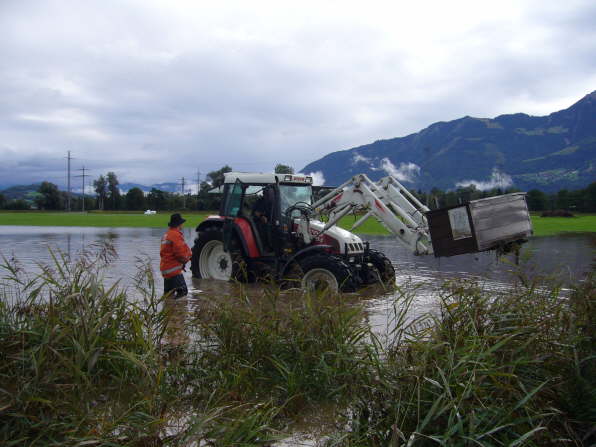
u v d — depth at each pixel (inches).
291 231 368.5
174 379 145.0
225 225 387.5
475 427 103.2
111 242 192.4
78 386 125.9
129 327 160.9
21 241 754.8
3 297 189.2
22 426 112.3
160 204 4360.2
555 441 109.0
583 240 761.6
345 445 110.8
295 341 154.2
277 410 124.3
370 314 245.8
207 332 167.0
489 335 135.5
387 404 121.3
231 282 379.6
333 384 140.6
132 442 107.7
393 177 367.9
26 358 131.5
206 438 110.0
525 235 309.1
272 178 376.8
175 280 295.9
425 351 127.0
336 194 377.4
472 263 493.0
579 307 156.0
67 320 144.7
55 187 4741.6
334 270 314.0
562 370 132.3
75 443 106.8
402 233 350.0
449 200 1902.1
